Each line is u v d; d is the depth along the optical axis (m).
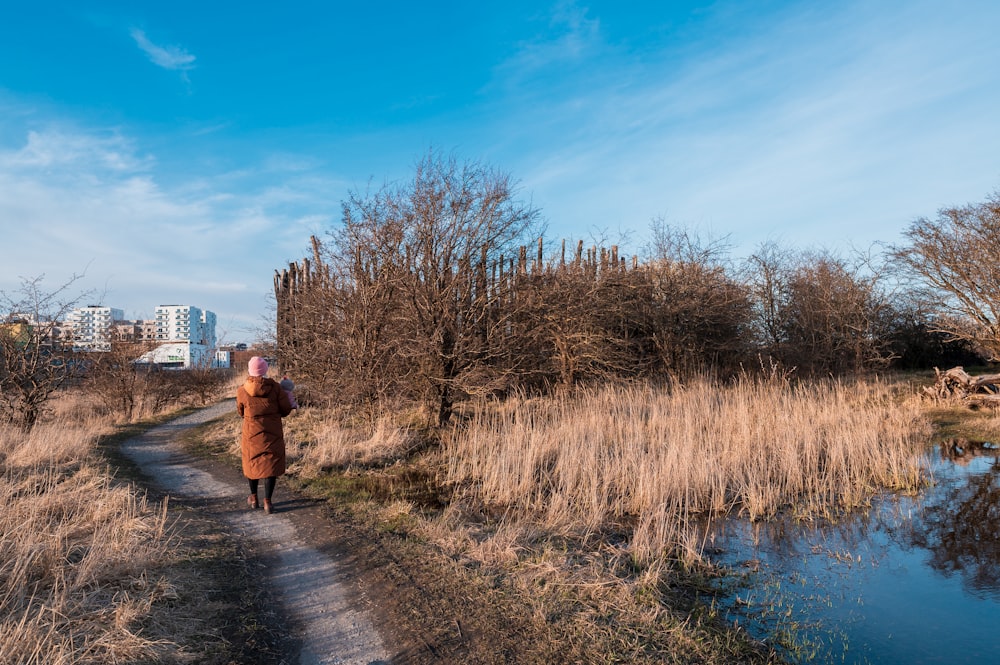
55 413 15.58
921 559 5.97
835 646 4.23
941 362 24.59
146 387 20.05
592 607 4.42
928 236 18.50
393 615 4.27
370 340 12.99
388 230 12.34
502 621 4.19
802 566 5.77
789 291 22.45
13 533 4.68
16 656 3.14
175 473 9.28
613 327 17.36
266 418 6.87
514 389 14.91
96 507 6.09
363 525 6.41
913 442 11.51
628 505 7.45
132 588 4.25
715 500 7.64
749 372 18.83
